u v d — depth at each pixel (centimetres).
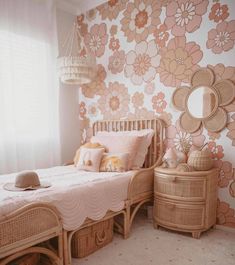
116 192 221
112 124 328
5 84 272
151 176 263
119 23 316
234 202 240
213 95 247
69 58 285
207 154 235
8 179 223
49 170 267
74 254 196
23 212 150
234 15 235
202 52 254
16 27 282
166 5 276
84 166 264
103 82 337
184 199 229
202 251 205
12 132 276
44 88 313
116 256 198
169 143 279
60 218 174
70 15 353
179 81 270
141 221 272
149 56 292
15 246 149
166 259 193
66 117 352
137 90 304
